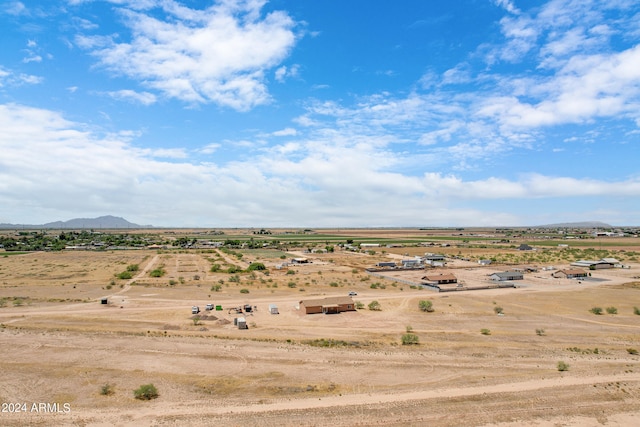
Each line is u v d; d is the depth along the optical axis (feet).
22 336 186.70
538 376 143.64
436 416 114.01
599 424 111.04
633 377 142.41
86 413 113.19
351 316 240.73
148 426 106.63
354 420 111.34
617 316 243.60
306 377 142.92
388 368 151.84
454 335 200.34
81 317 230.48
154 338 188.44
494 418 113.29
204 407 118.11
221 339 188.85
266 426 107.55
